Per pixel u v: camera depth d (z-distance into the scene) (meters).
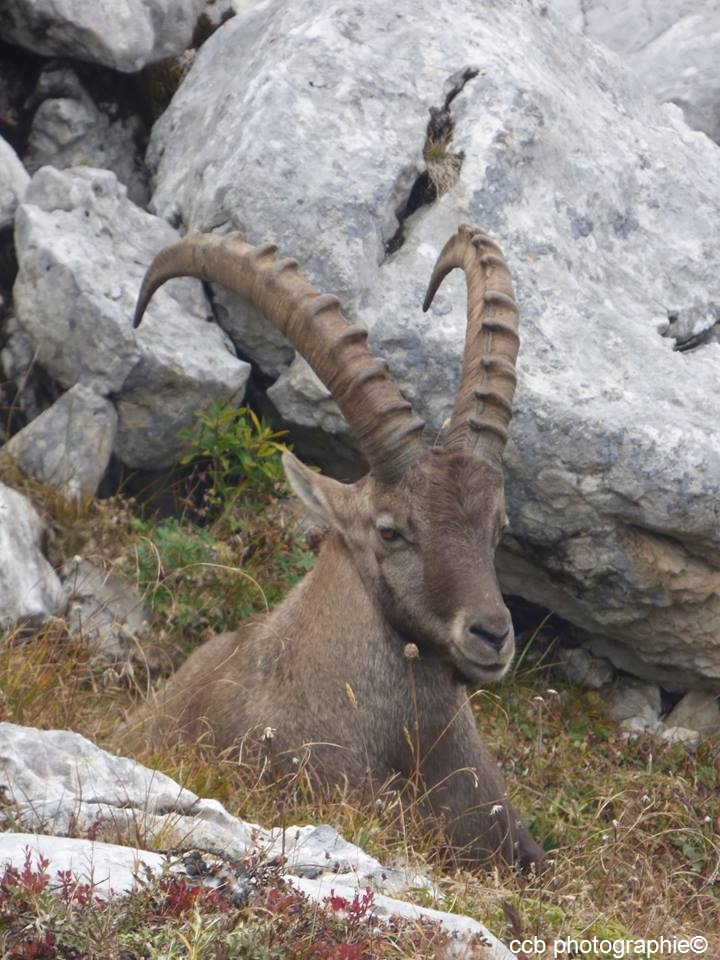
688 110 46.62
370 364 23.84
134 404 32.69
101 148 38.34
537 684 33.88
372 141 33.56
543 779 29.73
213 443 33.00
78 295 32.19
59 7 36.25
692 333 34.75
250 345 34.06
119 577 31.92
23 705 25.72
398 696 24.58
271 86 33.78
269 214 32.72
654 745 32.00
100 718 27.23
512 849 25.17
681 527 31.11
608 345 32.19
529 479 31.25
